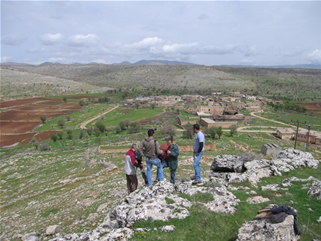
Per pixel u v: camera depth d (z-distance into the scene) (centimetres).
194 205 1093
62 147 8381
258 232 815
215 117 12631
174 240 889
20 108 16938
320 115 13575
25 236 1839
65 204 2722
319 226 873
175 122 12794
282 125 10956
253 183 1430
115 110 17050
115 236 970
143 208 1084
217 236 893
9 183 4741
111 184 3177
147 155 1287
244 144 7212
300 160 1680
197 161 1388
